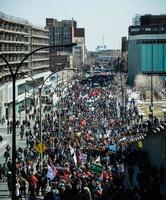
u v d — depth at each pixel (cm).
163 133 4619
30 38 15150
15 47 12962
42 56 18312
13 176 2647
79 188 3081
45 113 10319
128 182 4350
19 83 11850
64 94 14550
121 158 5097
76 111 9369
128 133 6662
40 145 4262
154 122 8119
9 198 3678
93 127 7219
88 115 8756
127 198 3005
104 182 3450
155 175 4231
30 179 3491
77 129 6919
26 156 4947
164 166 4512
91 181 3281
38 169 4078
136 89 19488
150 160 5388
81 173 3675
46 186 3709
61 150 4916
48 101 11719
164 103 15275
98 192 3077
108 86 19350
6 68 11656
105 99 12394
